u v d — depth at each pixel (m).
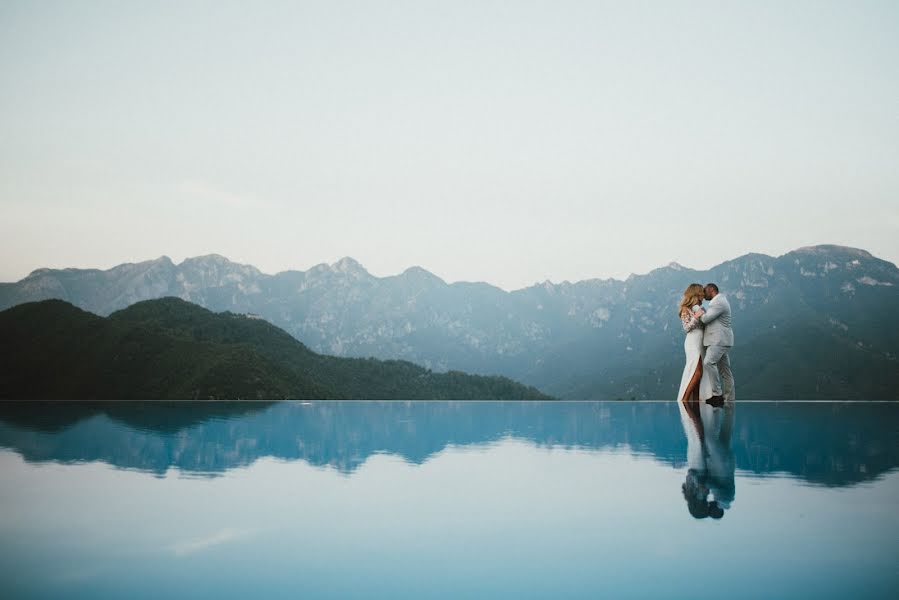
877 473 6.89
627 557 3.94
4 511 5.27
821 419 15.52
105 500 5.70
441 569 3.75
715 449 9.26
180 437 11.73
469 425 15.80
